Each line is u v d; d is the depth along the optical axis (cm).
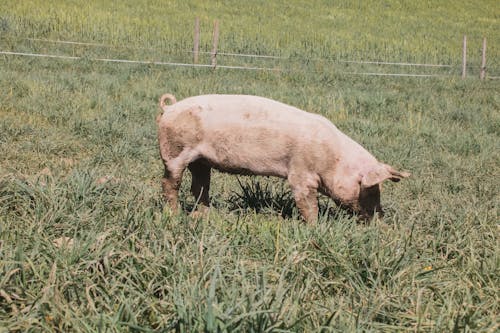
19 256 361
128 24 2145
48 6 2294
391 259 408
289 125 523
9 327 303
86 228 457
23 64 1452
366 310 355
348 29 2764
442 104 1392
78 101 1085
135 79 1413
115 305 330
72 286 346
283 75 1650
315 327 318
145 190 581
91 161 763
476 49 2594
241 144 529
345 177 518
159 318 316
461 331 331
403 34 2784
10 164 725
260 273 390
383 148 947
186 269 366
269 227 479
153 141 895
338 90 1485
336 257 410
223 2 3106
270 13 2977
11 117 952
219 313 303
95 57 1650
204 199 600
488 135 1139
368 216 530
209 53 1822
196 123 539
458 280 415
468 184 800
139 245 404
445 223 556
